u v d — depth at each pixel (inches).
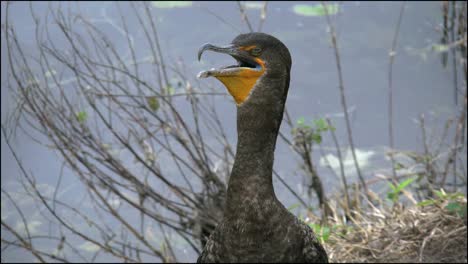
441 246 344.8
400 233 356.8
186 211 392.2
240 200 209.2
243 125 211.2
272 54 209.6
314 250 215.6
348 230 370.3
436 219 359.3
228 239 210.5
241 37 212.2
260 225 208.1
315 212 427.5
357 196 409.4
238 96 211.6
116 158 438.3
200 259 221.3
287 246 209.3
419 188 420.5
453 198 372.2
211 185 399.9
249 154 209.9
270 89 209.8
